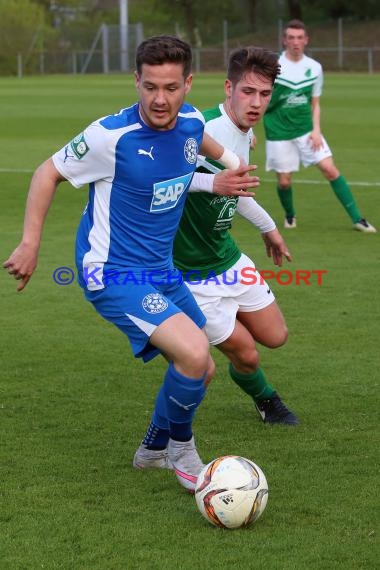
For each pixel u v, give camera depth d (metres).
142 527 12.44
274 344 16.86
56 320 23.89
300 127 34.62
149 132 13.26
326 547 11.87
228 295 16.17
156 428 14.19
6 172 49.75
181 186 13.79
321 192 44.00
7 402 17.72
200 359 13.12
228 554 11.66
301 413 17.14
